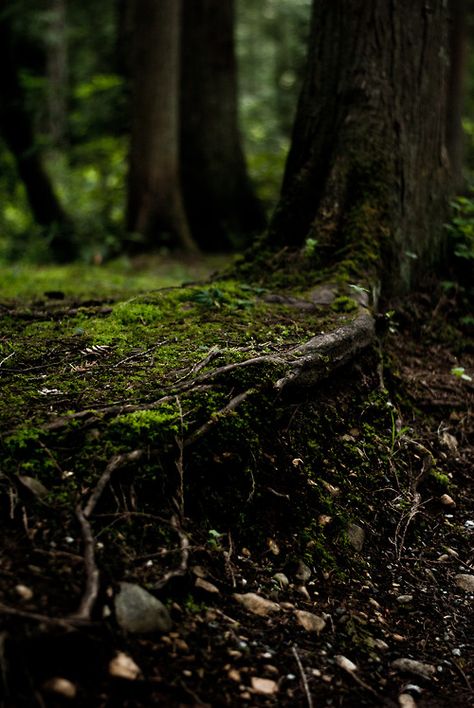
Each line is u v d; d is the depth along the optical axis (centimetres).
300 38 1747
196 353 330
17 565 203
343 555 281
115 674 186
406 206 489
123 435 251
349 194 478
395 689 220
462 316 499
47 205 1023
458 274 525
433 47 502
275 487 284
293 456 300
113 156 1239
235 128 1017
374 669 228
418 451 354
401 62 488
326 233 466
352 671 221
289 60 2294
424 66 497
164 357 327
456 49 1056
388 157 483
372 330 388
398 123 489
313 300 411
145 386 291
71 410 266
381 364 389
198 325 379
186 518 252
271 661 214
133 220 924
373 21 484
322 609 249
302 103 517
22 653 177
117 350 340
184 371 307
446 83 523
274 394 304
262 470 284
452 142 1032
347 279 428
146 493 246
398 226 480
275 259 471
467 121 1519
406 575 285
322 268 453
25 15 1236
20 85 1022
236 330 367
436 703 217
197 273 760
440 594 277
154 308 409
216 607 228
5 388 288
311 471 304
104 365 319
